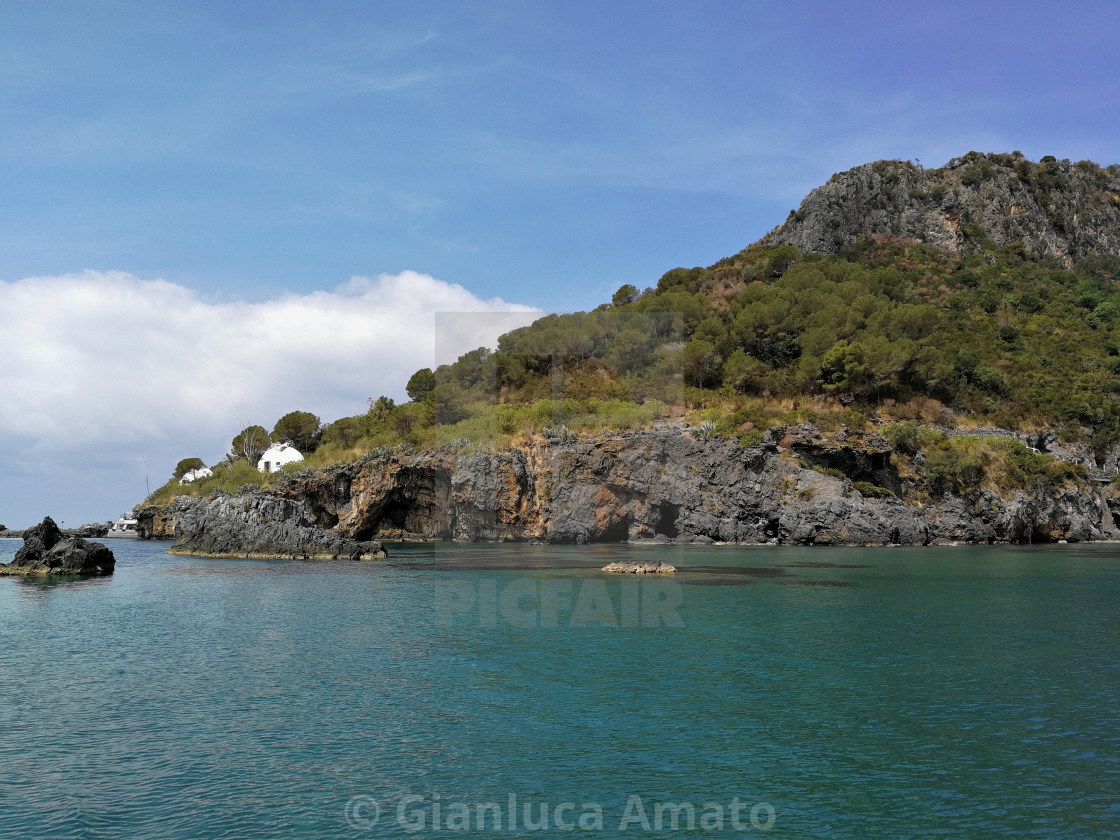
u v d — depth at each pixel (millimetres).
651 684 23797
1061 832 14508
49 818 15383
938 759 18062
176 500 110625
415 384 93188
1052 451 92062
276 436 129125
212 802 15914
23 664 29031
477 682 24156
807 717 20953
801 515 73750
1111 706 22172
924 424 89875
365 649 30016
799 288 120500
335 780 16828
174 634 34719
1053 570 55344
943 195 165500
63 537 64312
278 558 72688
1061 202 175875
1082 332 120625
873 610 38344
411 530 94750
